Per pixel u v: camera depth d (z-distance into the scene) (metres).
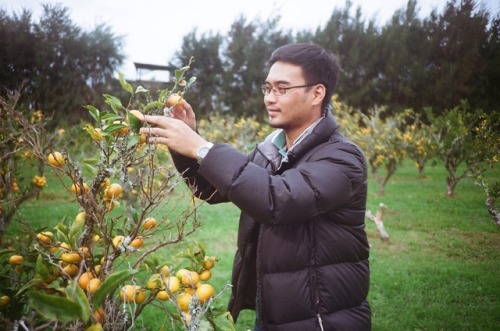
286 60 1.41
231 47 31.12
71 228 1.19
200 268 1.38
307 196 1.19
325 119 1.43
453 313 3.51
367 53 28.03
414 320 3.39
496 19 18.12
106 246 1.15
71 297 0.85
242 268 1.62
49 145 1.14
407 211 7.26
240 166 1.17
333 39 29.73
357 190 1.38
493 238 5.51
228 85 30.38
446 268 4.48
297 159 1.40
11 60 20.81
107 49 23.05
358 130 11.09
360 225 1.44
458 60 20.83
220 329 1.24
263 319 1.48
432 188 9.55
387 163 9.01
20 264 1.40
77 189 1.11
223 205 7.86
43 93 20.75
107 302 1.08
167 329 3.02
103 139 1.13
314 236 1.38
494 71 18.14
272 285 1.39
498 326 3.28
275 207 1.17
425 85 23.97
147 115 1.17
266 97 1.46
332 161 1.32
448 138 8.43
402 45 26.12
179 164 1.57
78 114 21.50
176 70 1.26
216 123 14.63
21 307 1.35
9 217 3.08
